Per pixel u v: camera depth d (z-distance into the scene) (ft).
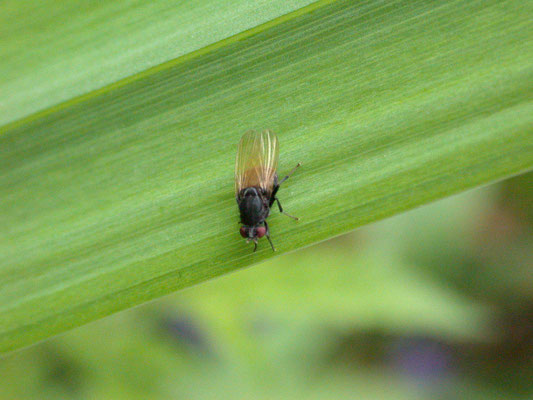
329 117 0.19
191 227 0.19
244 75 0.19
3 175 0.19
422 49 0.19
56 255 0.19
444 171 0.19
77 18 0.19
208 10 0.19
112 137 0.19
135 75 0.19
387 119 0.19
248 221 0.19
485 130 0.18
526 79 0.18
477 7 0.19
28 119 0.19
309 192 0.19
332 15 0.19
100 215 0.19
